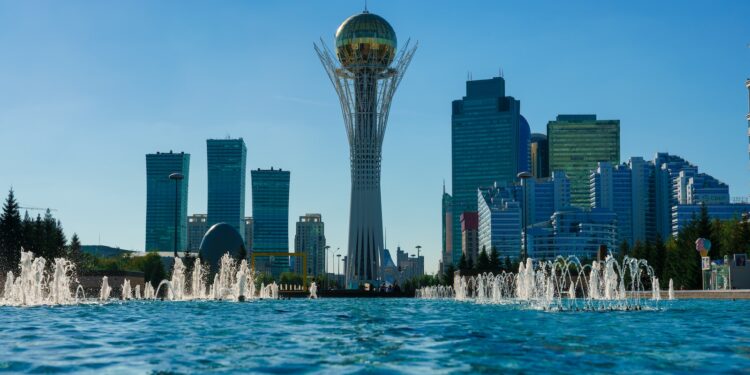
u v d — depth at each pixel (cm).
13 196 14250
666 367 2452
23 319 4853
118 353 2841
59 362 2588
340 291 19938
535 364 2525
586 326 4206
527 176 13375
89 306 6956
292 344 3191
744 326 4169
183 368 2444
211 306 7462
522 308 6888
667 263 14425
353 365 2506
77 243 16862
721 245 15125
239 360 2634
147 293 12044
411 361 2608
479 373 2331
